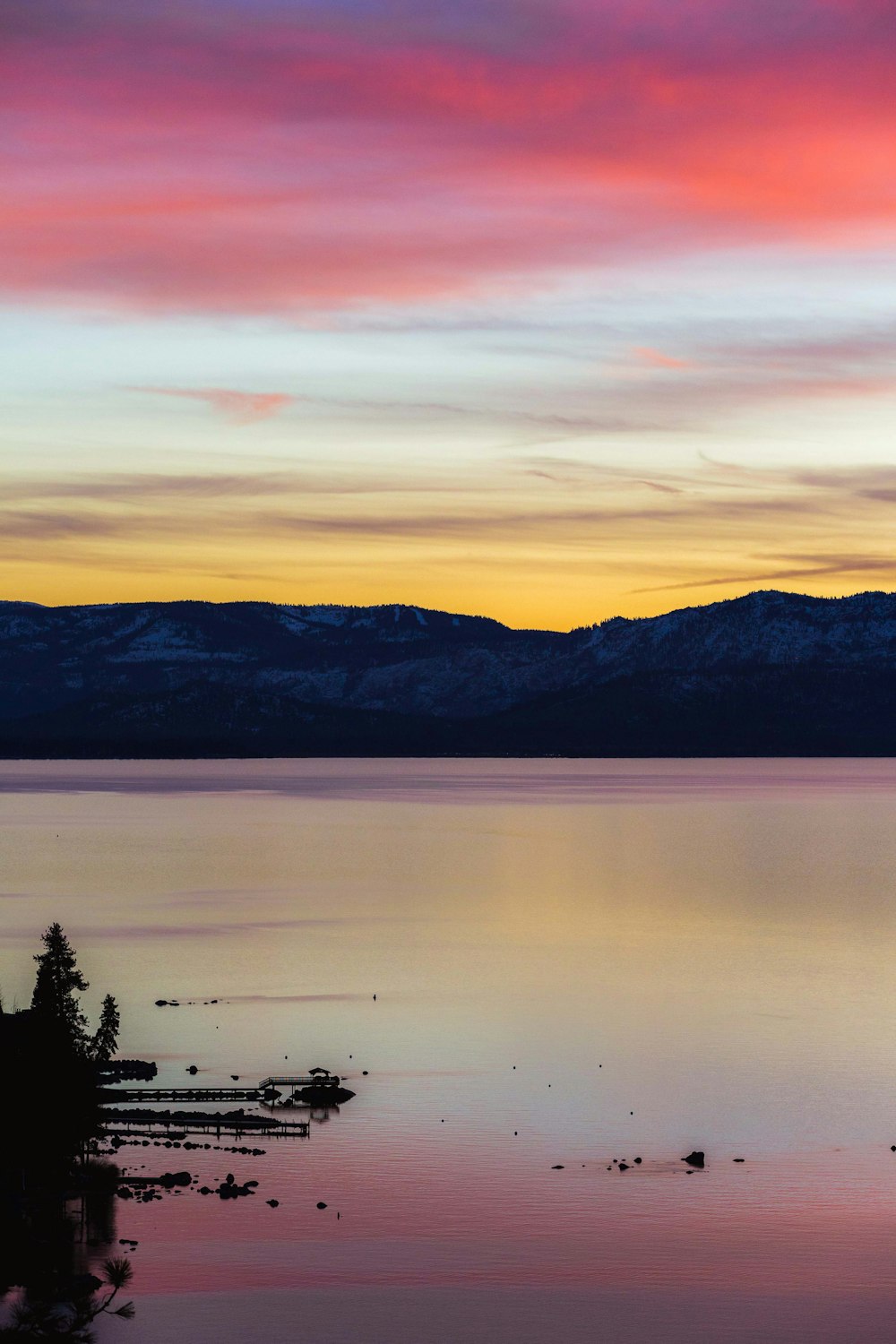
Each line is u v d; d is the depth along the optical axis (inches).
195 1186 4781.0
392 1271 4239.7
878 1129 5649.6
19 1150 4958.2
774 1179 5073.8
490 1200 4805.6
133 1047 6747.1
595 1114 5797.2
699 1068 6555.1
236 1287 4067.4
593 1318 4010.8
